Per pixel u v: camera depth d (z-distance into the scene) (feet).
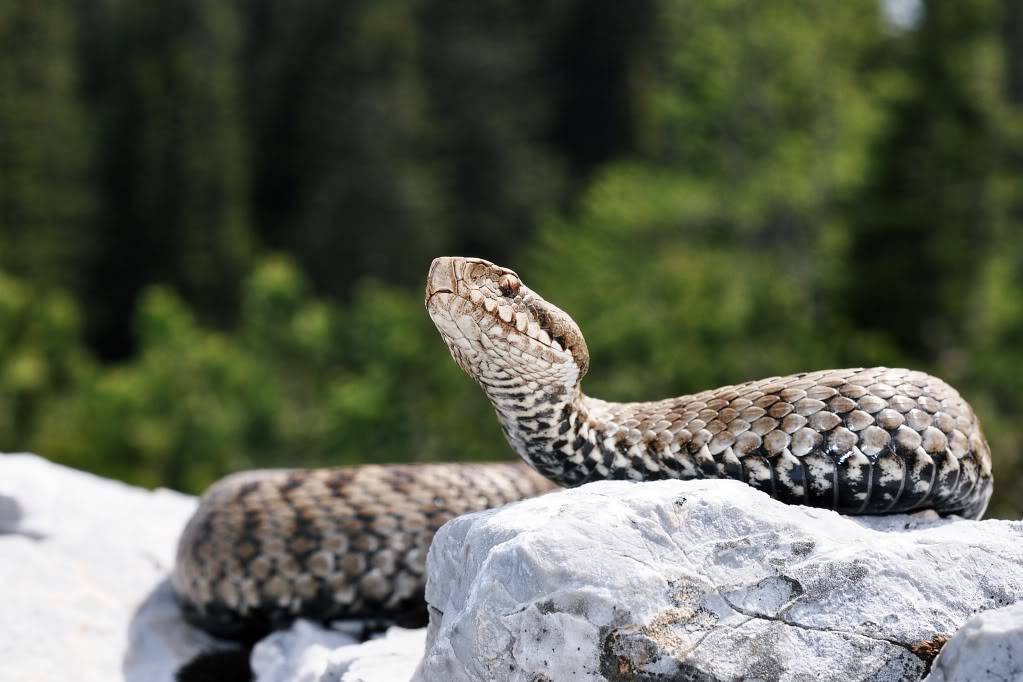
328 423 180.24
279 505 52.01
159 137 529.04
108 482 72.90
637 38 572.10
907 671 34.24
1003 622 31.40
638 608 32.99
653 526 34.58
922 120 248.93
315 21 596.29
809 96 233.55
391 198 488.85
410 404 175.01
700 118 237.86
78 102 545.85
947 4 249.14
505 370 44.98
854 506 41.86
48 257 478.18
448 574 37.45
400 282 478.18
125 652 51.55
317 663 44.91
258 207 588.09
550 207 497.87
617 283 208.13
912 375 42.86
